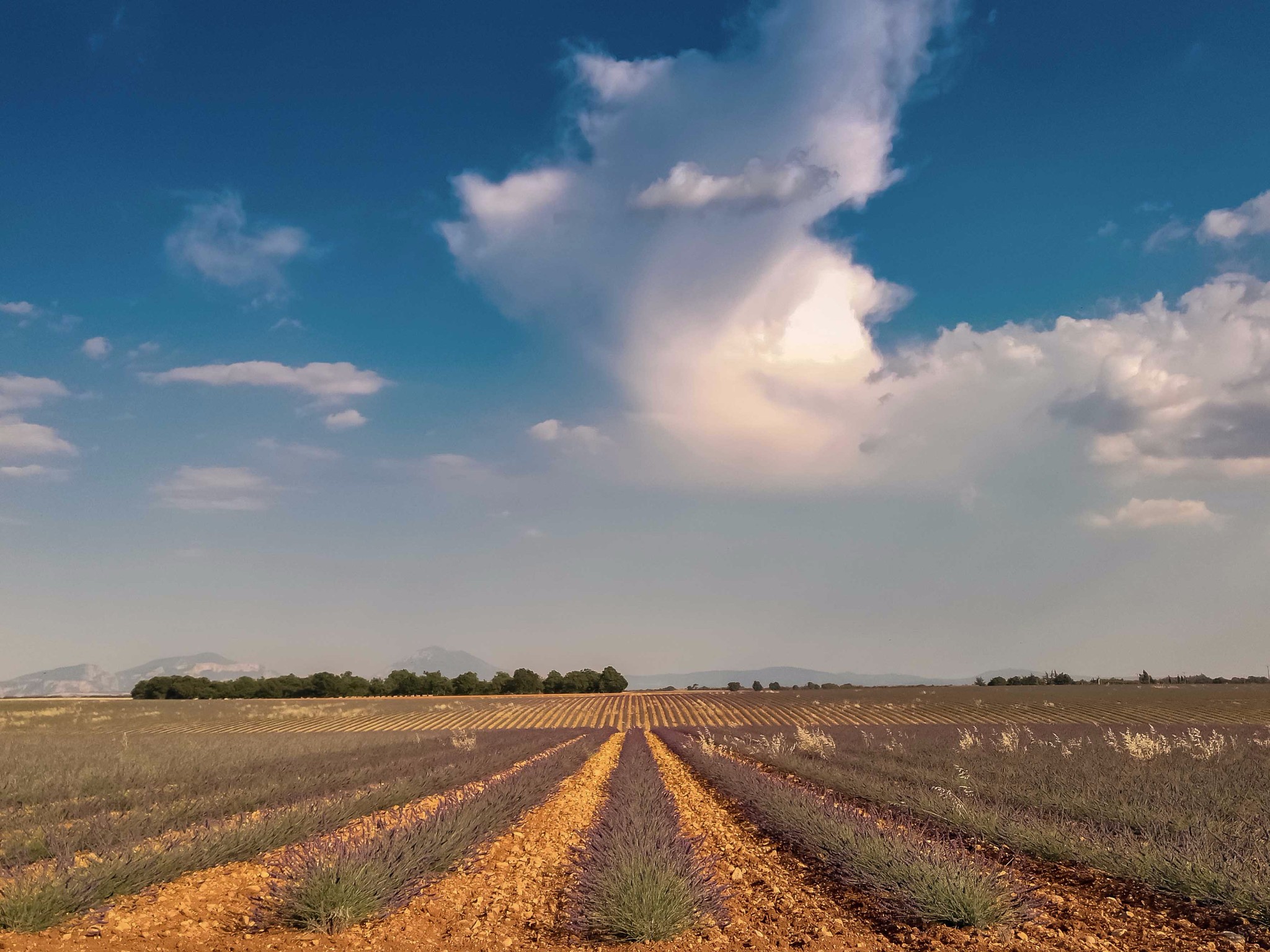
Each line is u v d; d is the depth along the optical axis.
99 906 8.58
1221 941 7.40
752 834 14.52
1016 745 32.19
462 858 11.30
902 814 14.63
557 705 94.94
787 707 87.69
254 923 8.41
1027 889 8.86
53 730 57.28
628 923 7.89
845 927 8.28
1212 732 47.34
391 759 30.16
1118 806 14.26
